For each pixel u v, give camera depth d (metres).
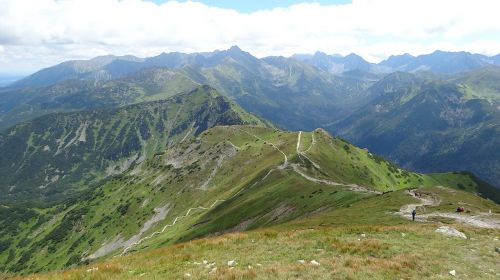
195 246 36.53
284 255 31.20
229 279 24.36
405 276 26.33
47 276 29.81
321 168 192.88
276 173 183.62
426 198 92.38
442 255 31.75
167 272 27.62
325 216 82.19
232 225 139.50
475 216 68.44
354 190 126.56
